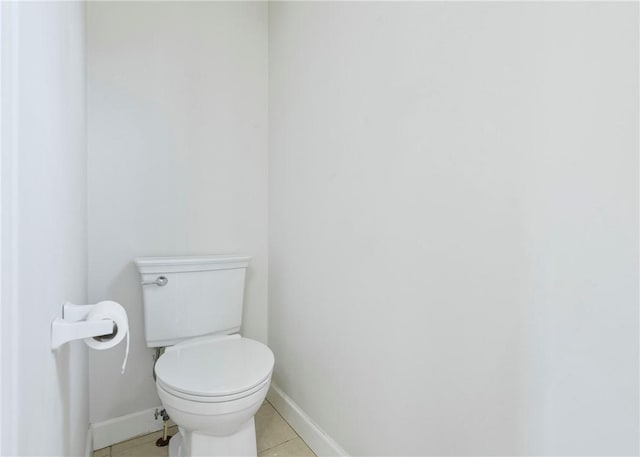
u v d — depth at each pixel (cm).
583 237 64
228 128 175
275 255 179
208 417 102
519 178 73
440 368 91
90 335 58
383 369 110
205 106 168
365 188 117
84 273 122
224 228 174
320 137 142
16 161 35
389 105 107
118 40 147
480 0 81
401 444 103
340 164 130
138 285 151
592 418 63
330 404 135
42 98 49
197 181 166
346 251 127
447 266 89
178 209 161
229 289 158
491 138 79
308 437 145
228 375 110
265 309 187
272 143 182
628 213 58
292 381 162
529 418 72
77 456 96
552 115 68
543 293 70
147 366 153
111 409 145
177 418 106
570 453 65
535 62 71
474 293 83
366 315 117
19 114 36
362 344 119
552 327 68
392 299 106
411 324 100
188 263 145
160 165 157
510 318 75
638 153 57
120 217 148
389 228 108
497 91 77
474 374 83
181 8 161
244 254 179
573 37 65
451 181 88
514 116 74
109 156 145
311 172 148
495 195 78
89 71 141
